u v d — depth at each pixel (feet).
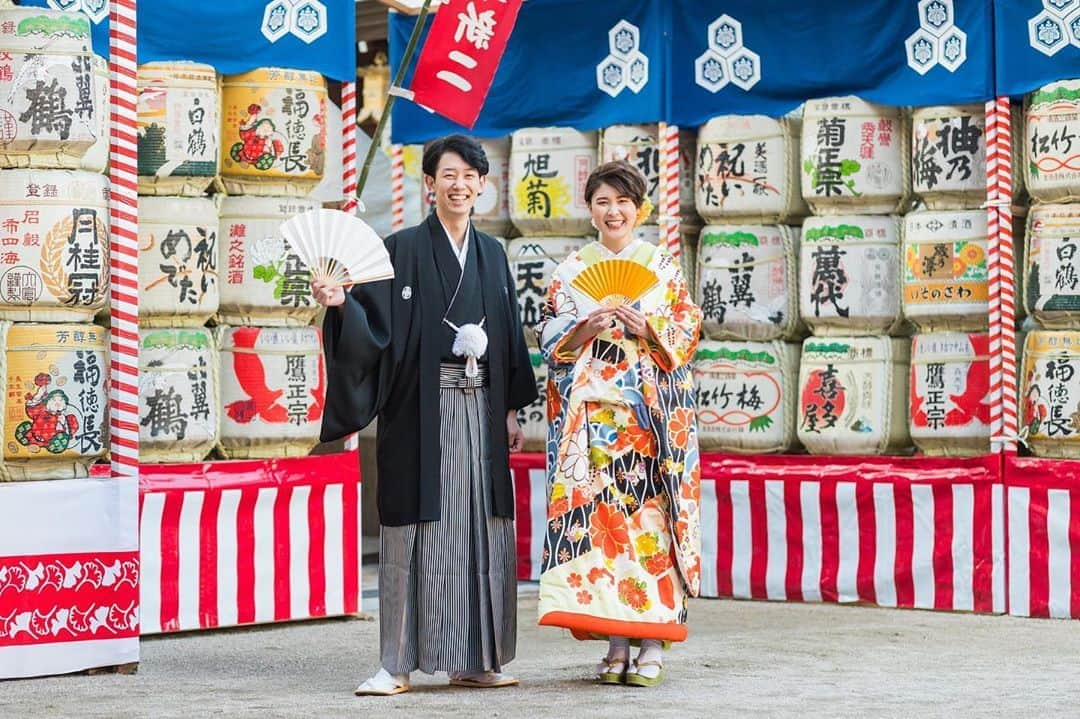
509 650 18.44
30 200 19.94
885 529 25.75
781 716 16.14
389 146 34.42
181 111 22.68
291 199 23.93
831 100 25.99
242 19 23.25
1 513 19.03
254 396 23.45
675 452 18.31
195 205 22.95
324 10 24.08
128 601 19.75
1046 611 24.27
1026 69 24.32
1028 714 16.24
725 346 27.02
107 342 20.61
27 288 19.90
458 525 18.19
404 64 22.66
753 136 26.68
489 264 18.79
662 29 27.20
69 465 20.31
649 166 27.63
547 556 18.28
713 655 20.66
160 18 22.54
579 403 18.40
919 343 25.55
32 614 19.17
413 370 18.20
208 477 22.98
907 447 26.71
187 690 18.30
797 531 26.45
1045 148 24.23
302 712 16.63
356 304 17.81
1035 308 24.47
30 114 19.69
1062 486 24.12
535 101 28.53
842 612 25.27
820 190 26.02
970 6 24.76
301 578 23.94
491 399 18.51
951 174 25.17
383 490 18.31
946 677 18.80
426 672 17.97
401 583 18.10
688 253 28.07
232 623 23.21
